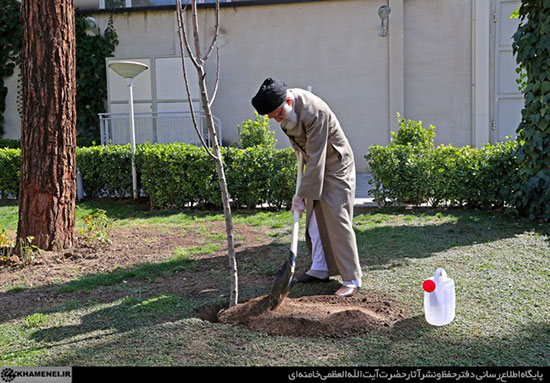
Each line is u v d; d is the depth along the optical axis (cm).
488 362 269
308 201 407
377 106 1159
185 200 795
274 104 346
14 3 1210
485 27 1119
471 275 416
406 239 551
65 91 515
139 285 421
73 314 352
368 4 1140
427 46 1142
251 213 753
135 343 300
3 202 895
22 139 511
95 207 815
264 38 1170
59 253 507
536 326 312
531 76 624
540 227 592
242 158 769
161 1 1235
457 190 718
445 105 1150
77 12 1202
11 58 1228
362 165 1174
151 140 1131
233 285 353
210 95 1177
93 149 873
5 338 313
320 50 1162
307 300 369
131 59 1136
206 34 1176
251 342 298
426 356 277
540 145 603
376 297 371
